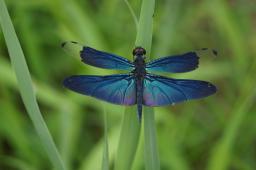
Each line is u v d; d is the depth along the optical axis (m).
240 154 0.94
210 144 0.94
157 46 0.97
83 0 1.09
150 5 0.67
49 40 1.03
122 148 0.68
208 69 0.96
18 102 0.99
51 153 0.68
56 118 0.92
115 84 0.67
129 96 0.67
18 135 0.89
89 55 0.67
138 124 0.68
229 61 1.07
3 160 0.90
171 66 0.68
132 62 0.67
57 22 1.02
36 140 0.91
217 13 1.05
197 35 1.13
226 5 1.09
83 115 0.93
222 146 0.84
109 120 0.91
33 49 0.97
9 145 0.94
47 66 1.00
